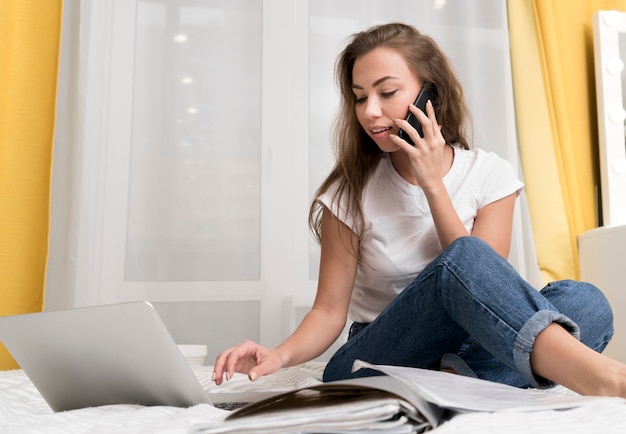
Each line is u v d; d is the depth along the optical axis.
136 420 0.76
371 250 1.30
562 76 2.42
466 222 1.30
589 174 2.39
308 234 2.27
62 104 2.16
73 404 0.98
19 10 2.11
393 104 1.27
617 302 2.05
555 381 0.80
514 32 2.38
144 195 2.21
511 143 2.33
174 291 2.19
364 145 1.38
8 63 2.07
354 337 1.21
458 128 1.44
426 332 1.05
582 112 2.42
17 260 2.03
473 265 0.90
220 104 2.29
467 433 0.54
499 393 0.72
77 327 0.88
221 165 2.26
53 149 2.12
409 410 0.59
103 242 2.15
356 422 0.58
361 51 1.33
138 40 2.27
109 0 2.23
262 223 2.25
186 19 2.30
